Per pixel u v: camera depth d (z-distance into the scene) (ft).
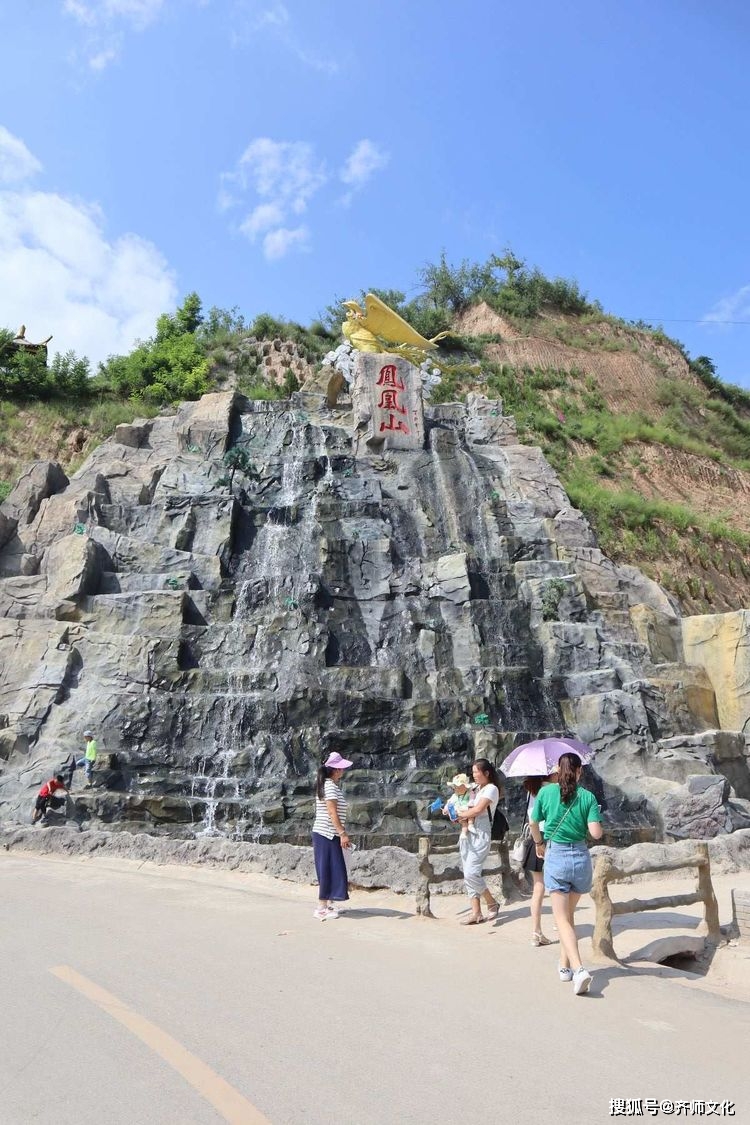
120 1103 15.85
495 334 193.67
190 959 26.04
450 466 96.89
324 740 61.82
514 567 83.10
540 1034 20.12
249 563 85.76
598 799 62.75
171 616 73.20
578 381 180.65
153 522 87.81
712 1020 21.45
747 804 63.00
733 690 75.51
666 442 149.38
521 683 68.90
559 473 129.49
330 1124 15.29
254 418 104.01
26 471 92.12
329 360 120.16
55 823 55.67
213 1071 17.42
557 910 24.57
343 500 92.73
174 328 171.12
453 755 62.64
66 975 23.82
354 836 54.13
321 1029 20.12
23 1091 16.29
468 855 33.27
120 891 37.37
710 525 116.37
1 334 141.08
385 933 30.78
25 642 70.59
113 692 66.39
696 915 33.86
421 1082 17.24
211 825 56.13
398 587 80.79
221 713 64.59
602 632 77.92
